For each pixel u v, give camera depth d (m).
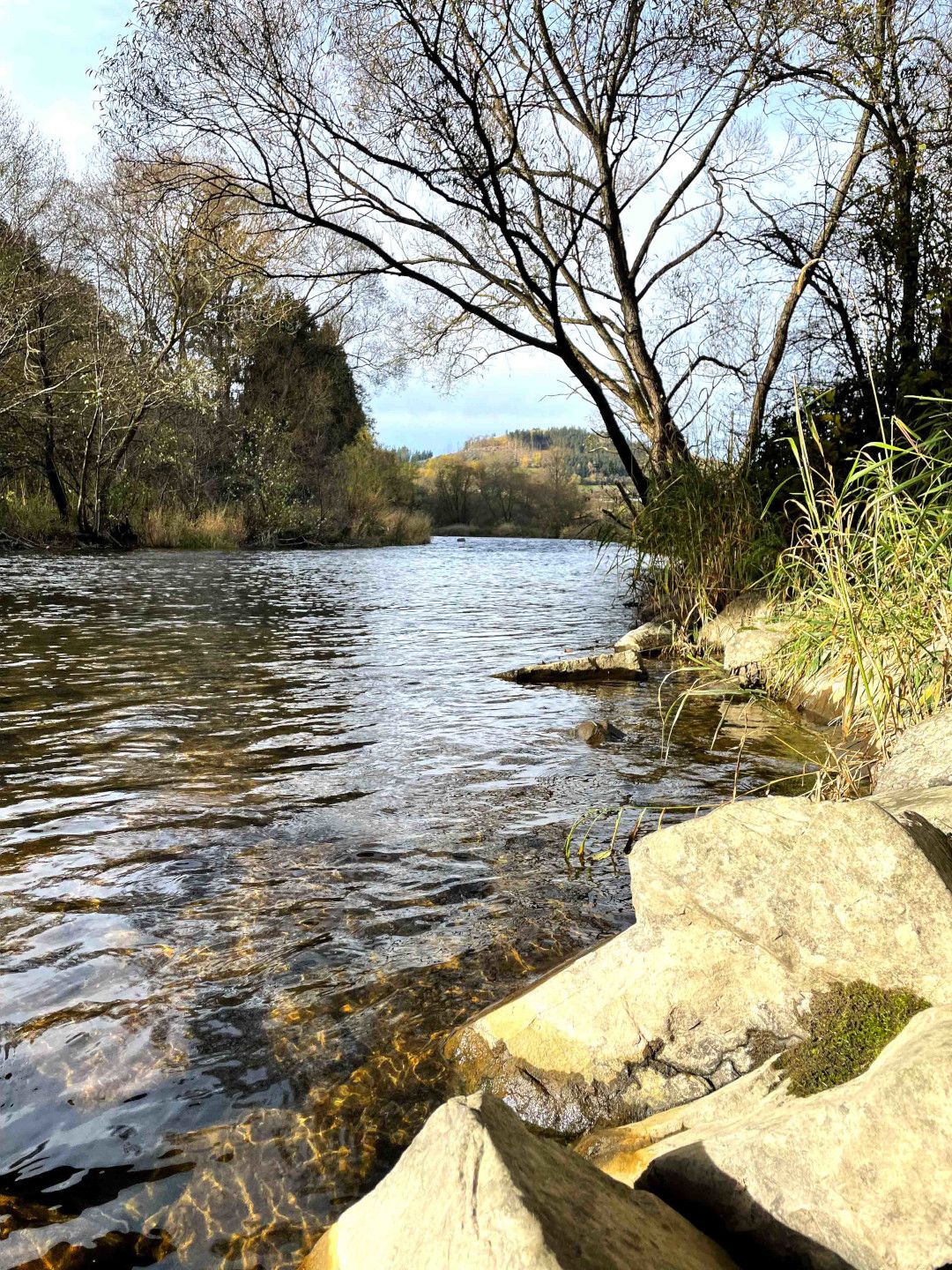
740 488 8.66
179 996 2.47
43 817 3.85
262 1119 2.00
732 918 2.09
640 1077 2.09
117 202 22.25
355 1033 2.32
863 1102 1.45
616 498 12.81
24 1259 1.62
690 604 8.72
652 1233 1.38
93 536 23.55
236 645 8.77
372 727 5.49
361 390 38.69
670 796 4.14
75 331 23.73
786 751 4.89
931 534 3.92
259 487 29.38
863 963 1.95
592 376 12.55
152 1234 1.68
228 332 25.78
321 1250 1.54
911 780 3.29
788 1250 1.44
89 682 6.80
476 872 3.30
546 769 4.60
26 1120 1.98
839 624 4.07
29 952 2.70
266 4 10.48
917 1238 1.32
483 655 8.34
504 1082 2.14
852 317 10.91
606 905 3.03
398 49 10.29
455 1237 1.31
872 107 11.09
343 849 3.51
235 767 4.60
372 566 21.06
